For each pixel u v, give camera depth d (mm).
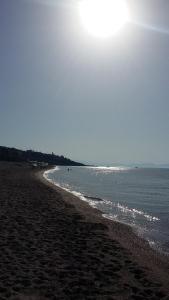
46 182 56812
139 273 12766
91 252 15016
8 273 11398
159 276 12742
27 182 50000
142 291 11008
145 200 41625
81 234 18500
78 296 10148
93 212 27969
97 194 46719
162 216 28875
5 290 10086
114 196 45094
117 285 11297
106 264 13422
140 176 119562
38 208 26047
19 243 15266
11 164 125000
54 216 23234
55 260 13281
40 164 172625
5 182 47094
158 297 10648
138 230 22312
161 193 51219
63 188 51438
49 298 9867
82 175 108438
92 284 11164
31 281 10883
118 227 22344
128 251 15969
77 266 12805
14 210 24062
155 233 21672
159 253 16609
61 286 10750
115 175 123688
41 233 17625
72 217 23641
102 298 10180
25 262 12695
